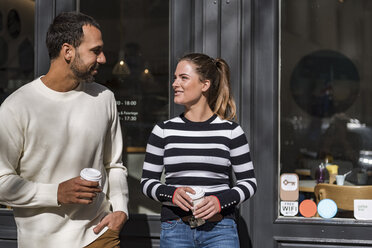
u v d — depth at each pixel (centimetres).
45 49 346
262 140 326
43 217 218
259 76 326
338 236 320
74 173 222
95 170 211
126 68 388
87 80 221
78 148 222
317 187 346
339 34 675
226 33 324
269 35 325
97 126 228
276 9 326
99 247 225
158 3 389
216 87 258
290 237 323
